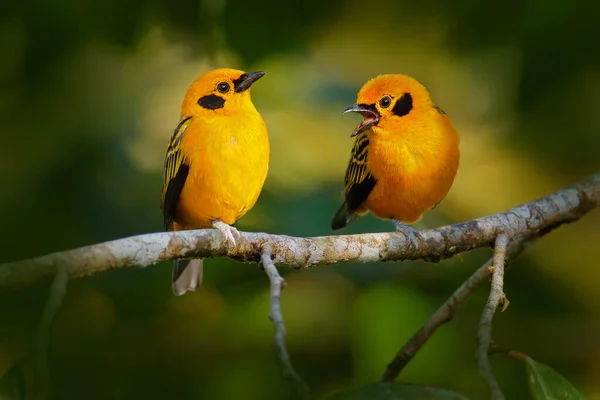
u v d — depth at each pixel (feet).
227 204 35.19
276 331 20.63
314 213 43.11
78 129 46.60
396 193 37.42
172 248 26.96
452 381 39.63
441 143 36.42
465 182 54.44
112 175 44.88
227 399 40.27
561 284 44.14
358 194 38.88
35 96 44.91
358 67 56.29
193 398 40.73
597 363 42.14
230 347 41.75
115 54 46.96
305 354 41.34
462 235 31.40
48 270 23.38
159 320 42.42
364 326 39.47
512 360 40.27
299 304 42.42
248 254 28.81
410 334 39.24
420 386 20.99
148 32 43.68
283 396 40.34
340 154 51.85
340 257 30.04
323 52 54.75
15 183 43.78
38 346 20.34
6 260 40.98
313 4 43.83
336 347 41.37
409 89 36.58
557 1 40.01
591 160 48.14
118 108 49.52
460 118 57.93
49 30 41.14
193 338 42.14
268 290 42.42
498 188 53.67
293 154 51.42
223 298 42.57
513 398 39.47
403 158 36.42
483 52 44.27
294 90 53.16
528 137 47.32
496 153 54.29
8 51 42.39
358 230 43.68
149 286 41.14
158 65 55.57
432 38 51.21
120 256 25.53
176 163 35.19
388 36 51.72
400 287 40.40
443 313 30.45
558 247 47.29
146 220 43.19
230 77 34.83
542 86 42.27
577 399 23.16
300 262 29.48
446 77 57.36
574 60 41.04
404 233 31.01
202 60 47.60
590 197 33.14
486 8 41.98
